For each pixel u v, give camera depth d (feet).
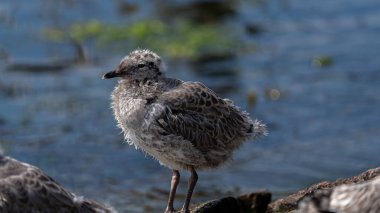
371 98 64.39
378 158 55.83
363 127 60.34
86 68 71.46
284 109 63.46
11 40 76.69
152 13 82.12
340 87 66.54
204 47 75.31
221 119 38.78
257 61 72.38
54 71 71.00
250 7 84.64
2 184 30.25
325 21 80.59
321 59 71.41
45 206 30.40
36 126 61.67
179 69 71.05
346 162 55.52
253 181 52.90
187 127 37.96
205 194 50.62
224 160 39.37
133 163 55.93
